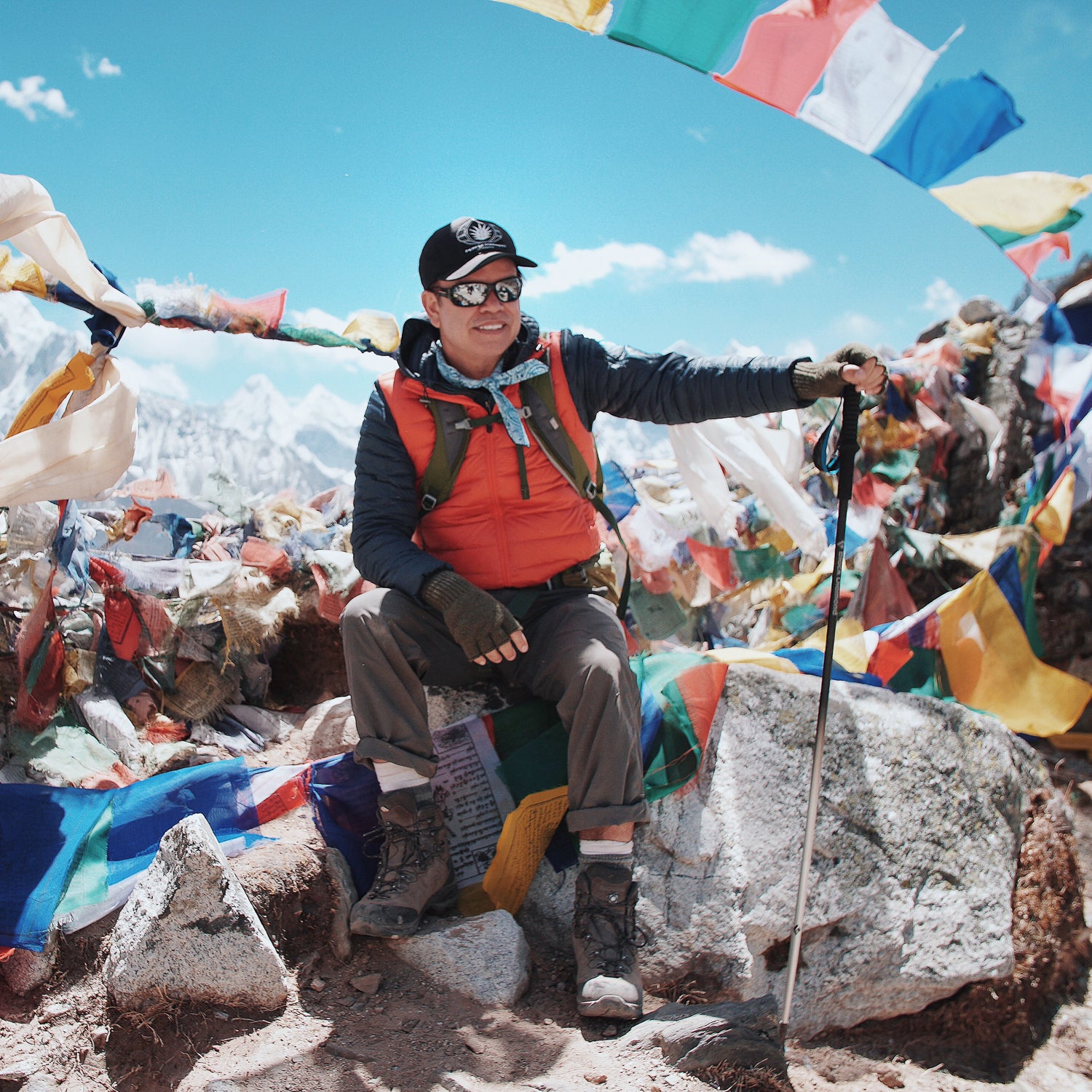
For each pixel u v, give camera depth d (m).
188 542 4.32
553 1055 2.29
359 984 2.48
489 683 3.18
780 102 2.60
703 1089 2.23
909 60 2.50
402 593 2.71
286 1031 2.32
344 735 3.47
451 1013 2.42
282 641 4.05
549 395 2.83
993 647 3.53
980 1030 2.93
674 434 3.87
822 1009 2.85
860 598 4.18
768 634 4.15
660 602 3.99
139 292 3.22
